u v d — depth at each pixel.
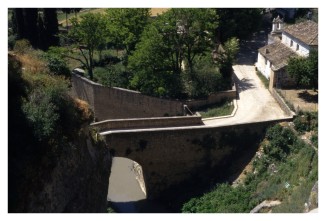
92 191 36.28
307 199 35.56
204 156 48.44
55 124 32.06
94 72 66.50
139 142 46.22
